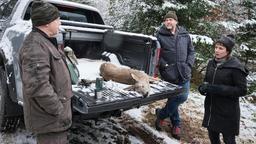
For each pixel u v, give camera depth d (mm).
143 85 3213
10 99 3566
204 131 4977
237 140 4996
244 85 3295
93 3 9156
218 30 7711
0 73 3752
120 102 2891
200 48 7246
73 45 4488
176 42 4238
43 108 2203
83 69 3957
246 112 6562
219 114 3473
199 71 8203
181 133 4770
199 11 6875
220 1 8461
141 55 4176
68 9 4832
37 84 2086
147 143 4141
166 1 6738
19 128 3959
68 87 2352
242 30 8047
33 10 2215
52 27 2260
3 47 3773
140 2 7133
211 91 3418
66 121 2340
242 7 8523
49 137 2328
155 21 7078
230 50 3383
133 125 4625
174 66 4242
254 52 8031
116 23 7656
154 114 5215
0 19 4582
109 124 4488
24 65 2133
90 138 3928
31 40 2178
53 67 2236
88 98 2762
